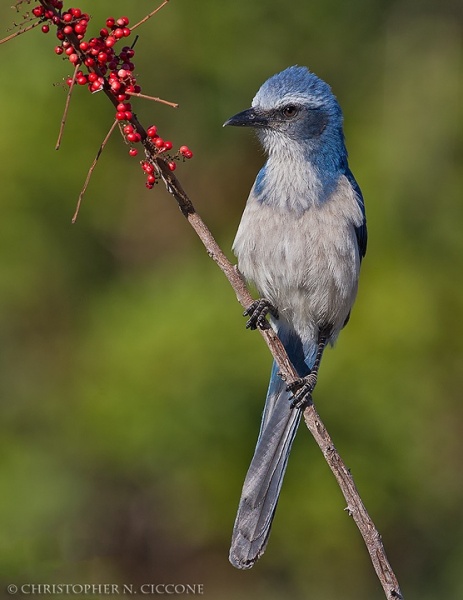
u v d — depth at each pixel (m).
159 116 14.78
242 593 13.95
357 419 13.30
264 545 8.97
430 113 14.91
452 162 14.78
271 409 9.38
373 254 13.88
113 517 14.02
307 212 9.83
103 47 7.31
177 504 13.82
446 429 14.02
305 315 10.12
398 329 13.47
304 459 13.20
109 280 14.51
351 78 15.42
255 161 14.92
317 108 10.12
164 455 13.37
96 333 13.93
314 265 9.80
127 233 14.66
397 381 13.41
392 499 13.55
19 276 13.98
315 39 15.27
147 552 14.03
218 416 13.22
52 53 13.83
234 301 13.49
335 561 13.55
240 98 14.84
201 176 14.97
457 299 14.09
